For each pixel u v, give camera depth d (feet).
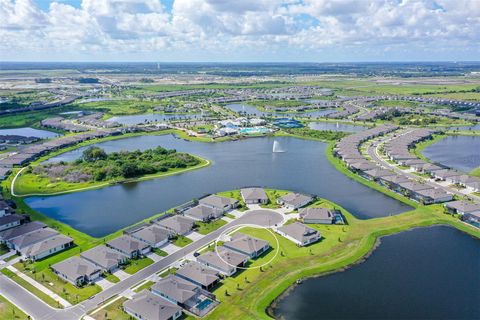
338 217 535.60
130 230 492.54
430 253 448.65
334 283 388.98
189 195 640.99
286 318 338.13
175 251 443.73
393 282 391.04
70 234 492.54
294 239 468.34
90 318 330.13
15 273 400.26
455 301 362.74
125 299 355.56
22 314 334.44
